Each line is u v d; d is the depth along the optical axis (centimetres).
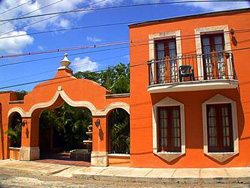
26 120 1554
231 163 1062
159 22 1222
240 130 1068
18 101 1593
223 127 1104
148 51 1225
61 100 1476
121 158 1238
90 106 1327
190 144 1108
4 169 1338
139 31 1253
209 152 1086
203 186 888
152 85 1119
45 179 1095
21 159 1540
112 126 1366
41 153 1909
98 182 1018
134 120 1211
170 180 968
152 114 1182
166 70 1181
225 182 917
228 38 1120
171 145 1156
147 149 1171
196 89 1093
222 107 1117
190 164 1098
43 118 1858
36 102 1521
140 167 1172
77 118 2033
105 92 1303
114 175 1057
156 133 1163
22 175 1196
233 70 1067
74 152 1639
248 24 1113
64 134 2102
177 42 1177
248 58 1098
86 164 1410
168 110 1180
